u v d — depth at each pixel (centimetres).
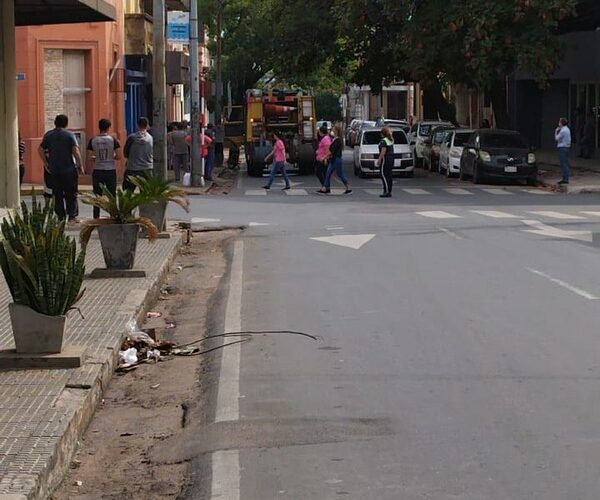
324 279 1509
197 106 3497
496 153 3553
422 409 842
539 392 884
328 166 3234
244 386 932
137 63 3909
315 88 9500
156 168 2067
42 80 3375
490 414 823
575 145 5003
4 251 916
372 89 5278
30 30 3344
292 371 982
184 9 4756
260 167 4328
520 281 1447
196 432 809
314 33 4997
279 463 720
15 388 854
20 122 3347
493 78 3809
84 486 711
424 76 3862
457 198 3005
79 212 2473
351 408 851
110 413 886
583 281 1436
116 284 1373
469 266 1595
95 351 988
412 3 3803
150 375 1011
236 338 1139
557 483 666
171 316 1315
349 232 2084
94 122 3472
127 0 3994
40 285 916
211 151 3688
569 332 1116
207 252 1903
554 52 3703
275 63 5234
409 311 1255
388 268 1595
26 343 924
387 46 4366
